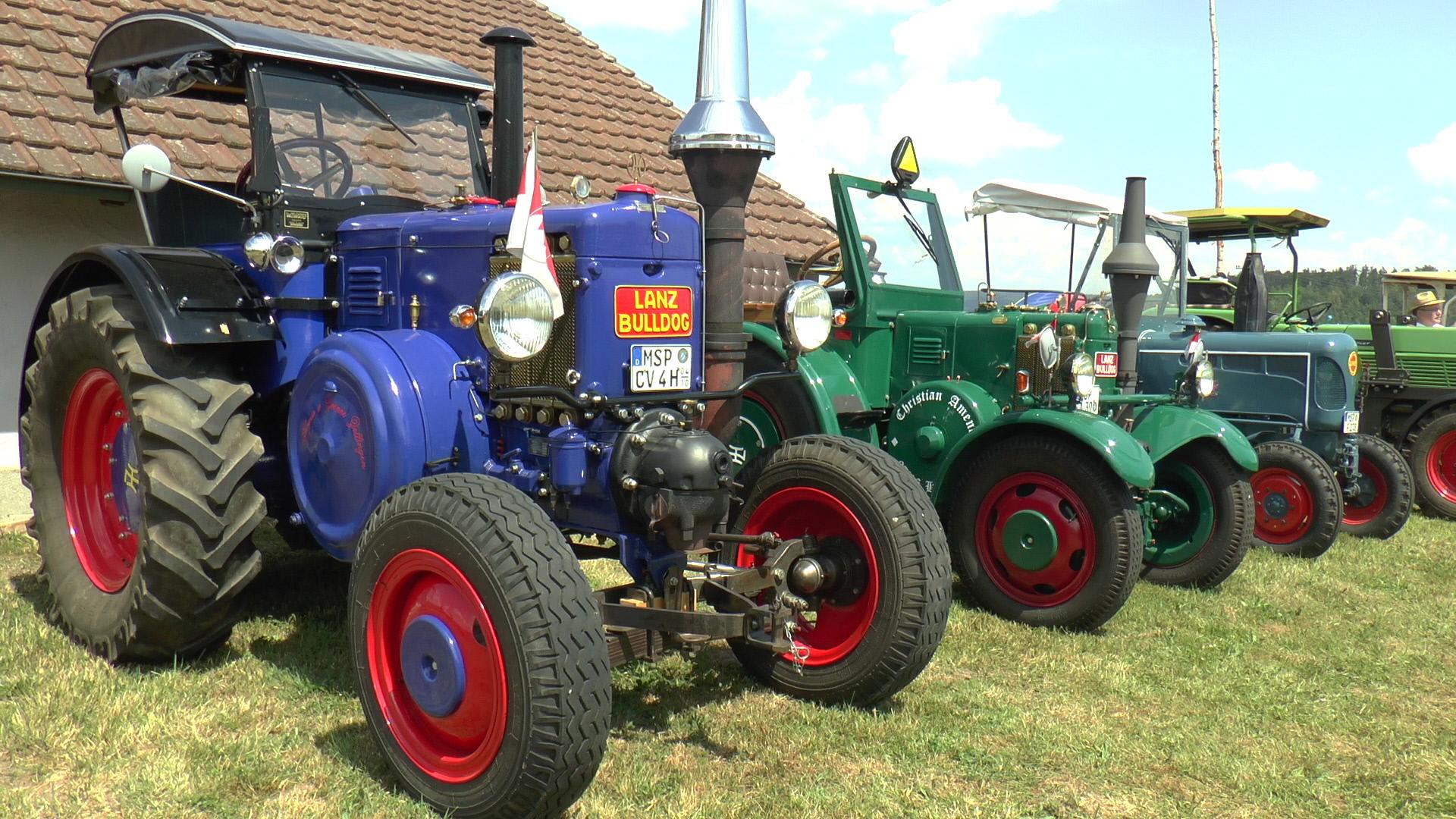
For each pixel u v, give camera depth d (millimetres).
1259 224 9133
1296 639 4480
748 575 3051
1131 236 5180
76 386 3861
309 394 3309
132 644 3396
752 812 2689
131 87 4125
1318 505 6242
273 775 2768
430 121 4223
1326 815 2855
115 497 3855
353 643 2824
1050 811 2811
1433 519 8086
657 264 3168
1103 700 3652
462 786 2568
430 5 9258
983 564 4781
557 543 2547
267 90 3766
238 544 3389
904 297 5484
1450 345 8328
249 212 3812
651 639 2977
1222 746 3281
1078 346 5176
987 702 3543
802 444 3617
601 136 8883
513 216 3078
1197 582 5367
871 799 2789
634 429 2984
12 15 6172
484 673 2539
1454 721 3582
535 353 2814
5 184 5305
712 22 3221
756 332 4922
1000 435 4852
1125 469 4270
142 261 3539
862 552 3406
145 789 2666
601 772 2859
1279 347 6781
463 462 3152
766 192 9695
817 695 3449
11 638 3645
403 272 3453
